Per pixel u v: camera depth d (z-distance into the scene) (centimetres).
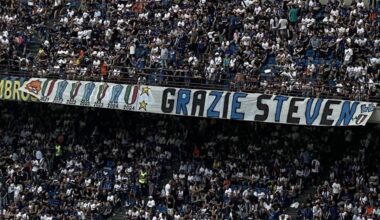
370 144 7381
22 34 8369
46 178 7806
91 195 7581
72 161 7856
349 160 7325
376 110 6950
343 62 7456
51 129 8138
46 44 8225
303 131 7538
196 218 7181
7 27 8469
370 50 7462
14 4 8644
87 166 7806
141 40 8019
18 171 7831
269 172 7381
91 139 7988
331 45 7562
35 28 8438
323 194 7106
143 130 7925
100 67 7800
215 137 7725
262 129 7638
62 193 7625
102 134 8000
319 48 7588
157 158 7731
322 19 7894
